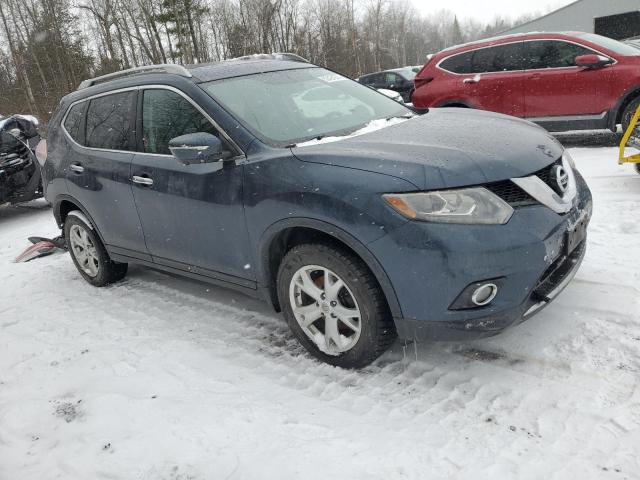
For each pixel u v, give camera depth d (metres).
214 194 3.06
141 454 2.35
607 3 23.95
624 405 2.27
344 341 2.76
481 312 2.36
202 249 3.32
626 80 6.73
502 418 2.31
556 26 25.81
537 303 2.52
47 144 4.66
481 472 2.03
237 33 31.30
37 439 2.58
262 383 2.81
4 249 6.32
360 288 2.56
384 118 3.42
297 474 2.12
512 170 2.46
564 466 2.01
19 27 32.47
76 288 4.63
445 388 2.56
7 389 3.09
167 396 2.78
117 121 3.85
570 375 2.52
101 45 33.97
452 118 3.28
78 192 4.20
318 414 2.49
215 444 2.36
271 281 3.05
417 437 2.26
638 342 2.66
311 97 3.52
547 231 2.41
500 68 7.57
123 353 3.31
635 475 1.92
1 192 7.51
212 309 3.81
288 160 2.75
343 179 2.51
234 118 3.08
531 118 7.46
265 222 2.81
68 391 2.96
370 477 2.06
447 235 2.29
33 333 3.80
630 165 5.76
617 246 3.77
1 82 30.16
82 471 2.30
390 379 2.69
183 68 3.49
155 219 3.55
